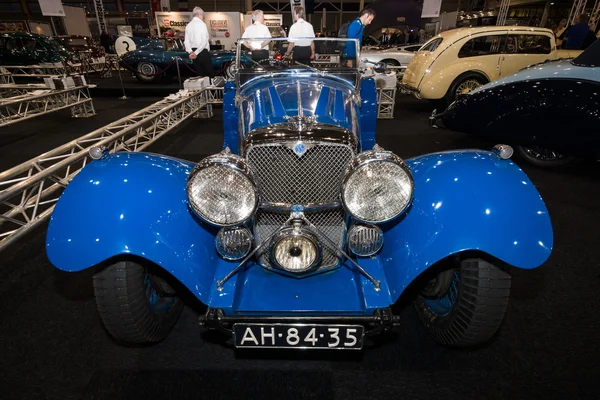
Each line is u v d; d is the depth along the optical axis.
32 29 17.30
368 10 5.79
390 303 1.72
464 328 1.78
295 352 2.11
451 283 1.94
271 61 3.32
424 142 5.96
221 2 26.62
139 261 1.79
